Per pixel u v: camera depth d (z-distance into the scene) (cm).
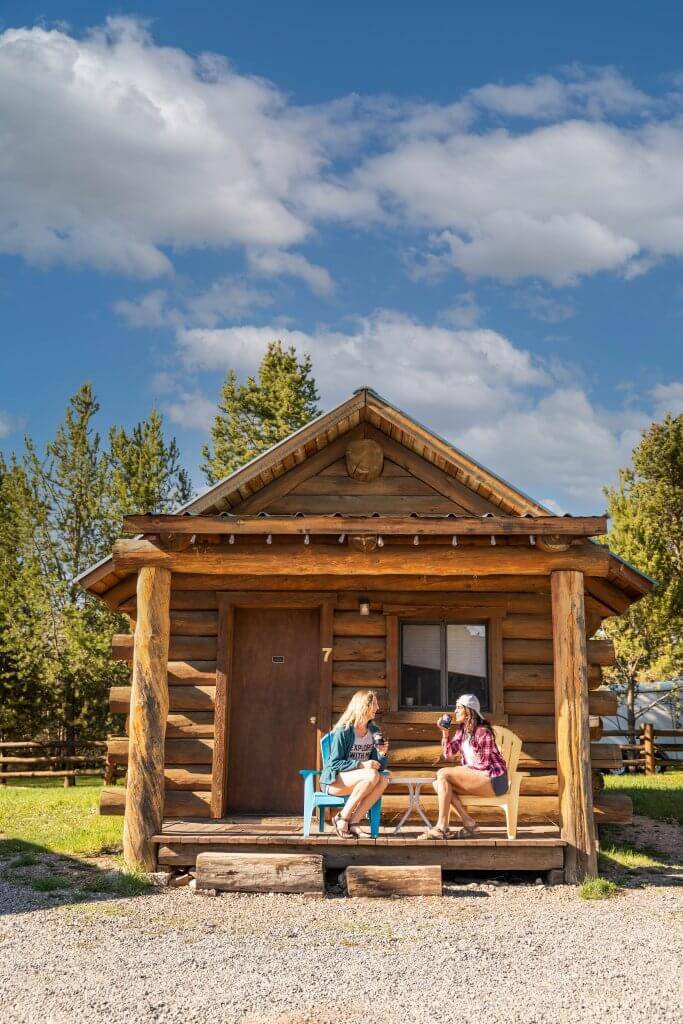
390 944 694
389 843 895
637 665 2333
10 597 2427
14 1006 557
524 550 967
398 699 1030
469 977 621
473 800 927
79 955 656
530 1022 541
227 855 861
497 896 857
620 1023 541
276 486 1064
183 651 1027
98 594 1095
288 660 1062
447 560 965
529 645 1038
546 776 1003
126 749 1010
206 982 604
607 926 754
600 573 967
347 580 1041
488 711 1022
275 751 1046
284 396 3238
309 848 902
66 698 2462
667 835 1203
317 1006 564
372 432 1077
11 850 1016
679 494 2759
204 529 910
